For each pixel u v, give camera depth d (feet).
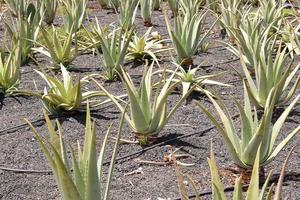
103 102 9.07
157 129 7.86
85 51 13.46
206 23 16.93
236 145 6.57
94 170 4.79
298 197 6.41
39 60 12.91
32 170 7.32
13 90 9.92
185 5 14.58
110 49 10.94
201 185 6.79
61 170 4.57
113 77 11.10
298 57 12.42
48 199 6.57
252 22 12.91
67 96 9.00
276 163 7.28
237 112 9.34
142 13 16.88
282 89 8.70
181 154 7.63
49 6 16.89
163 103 7.68
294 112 9.22
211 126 8.65
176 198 6.47
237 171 6.98
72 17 14.34
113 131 8.50
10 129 8.72
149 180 6.97
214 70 11.94
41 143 4.76
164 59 12.76
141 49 12.32
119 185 6.81
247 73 8.82
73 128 8.70
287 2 18.49
